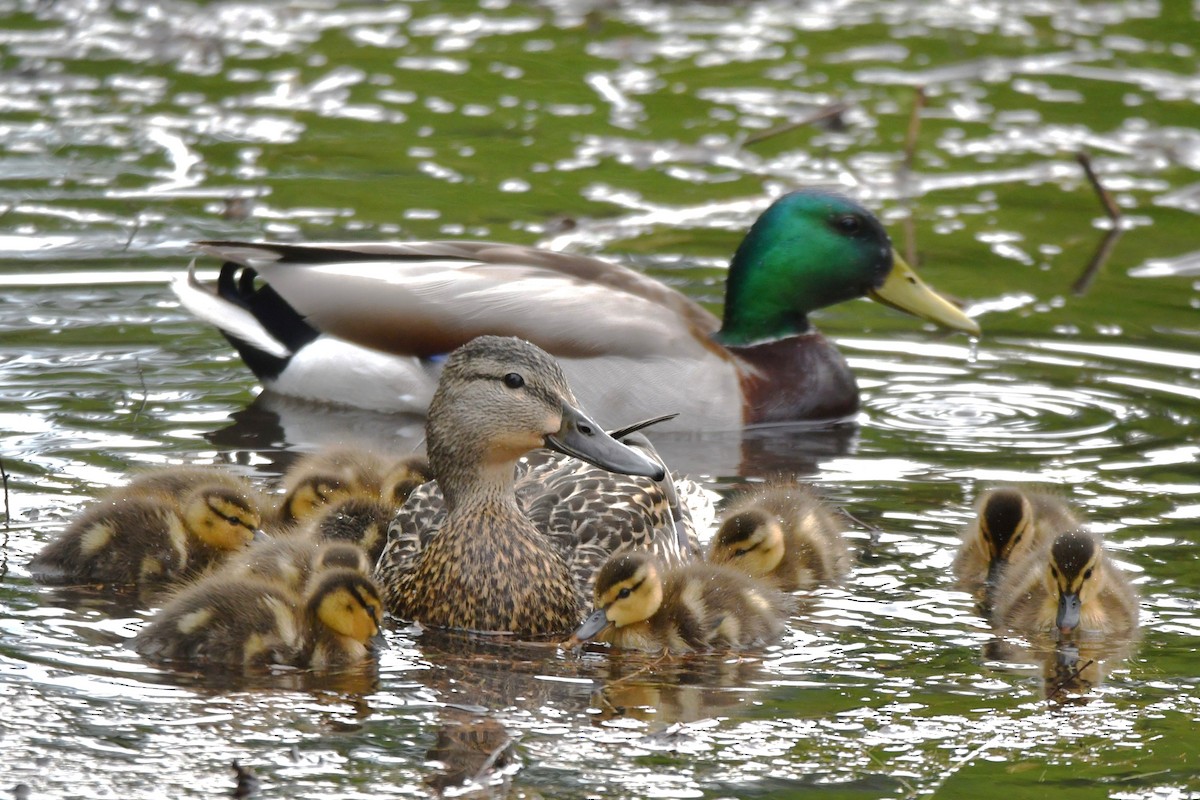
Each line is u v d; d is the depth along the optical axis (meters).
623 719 8.73
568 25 25.33
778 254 14.89
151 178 19.02
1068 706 8.99
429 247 14.87
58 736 8.27
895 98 22.45
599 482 11.27
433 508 11.07
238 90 22.12
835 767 8.20
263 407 14.14
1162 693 9.19
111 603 10.29
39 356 14.55
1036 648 9.90
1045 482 12.53
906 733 8.62
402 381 14.27
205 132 20.61
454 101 21.92
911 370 15.24
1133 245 18.03
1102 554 10.20
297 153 19.95
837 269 14.95
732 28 25.30
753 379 14.48
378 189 18.84
